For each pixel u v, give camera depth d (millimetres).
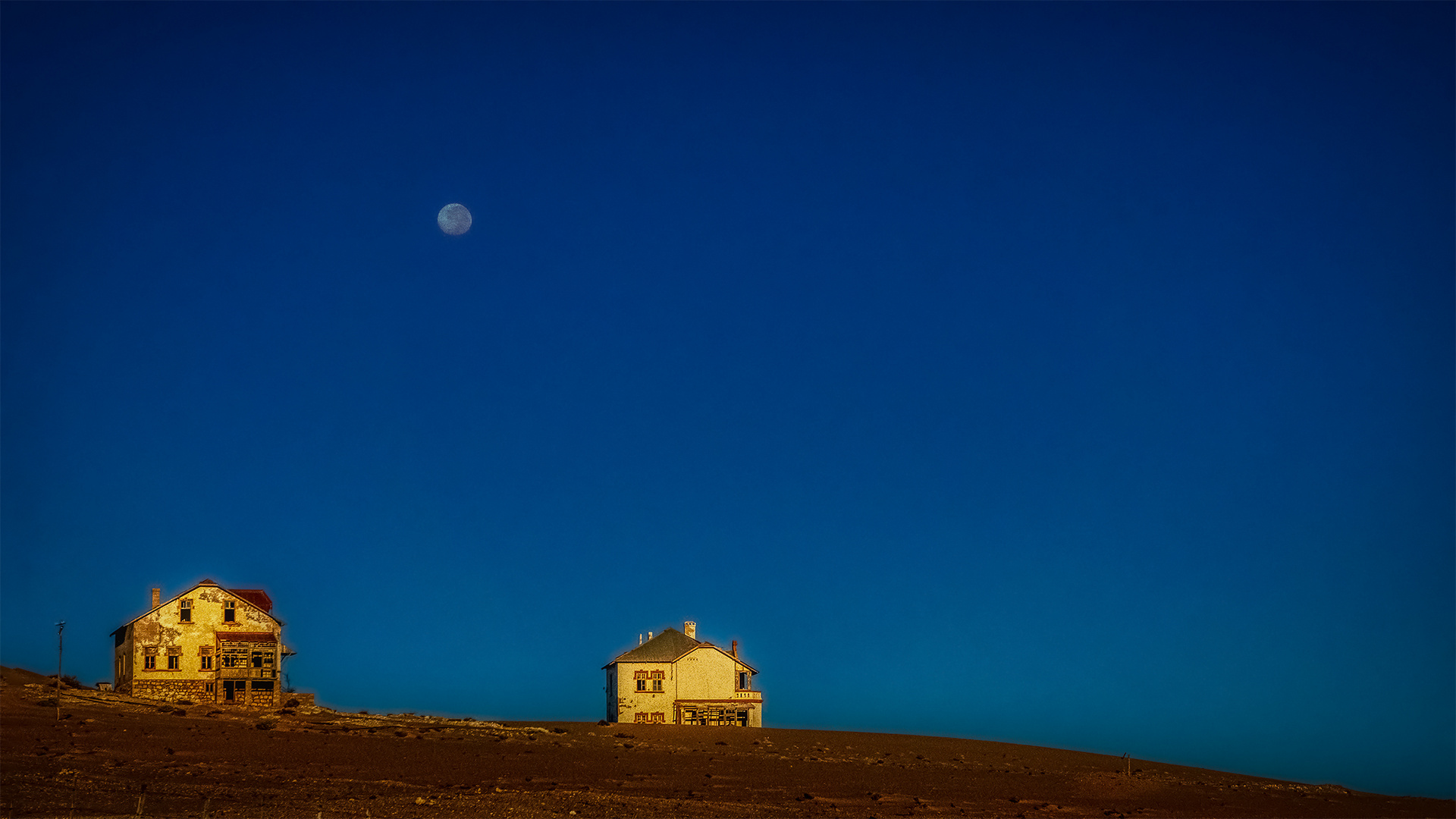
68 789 63812
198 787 67625
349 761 81625
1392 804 94375
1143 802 85938
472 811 64750
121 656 107562
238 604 106625
